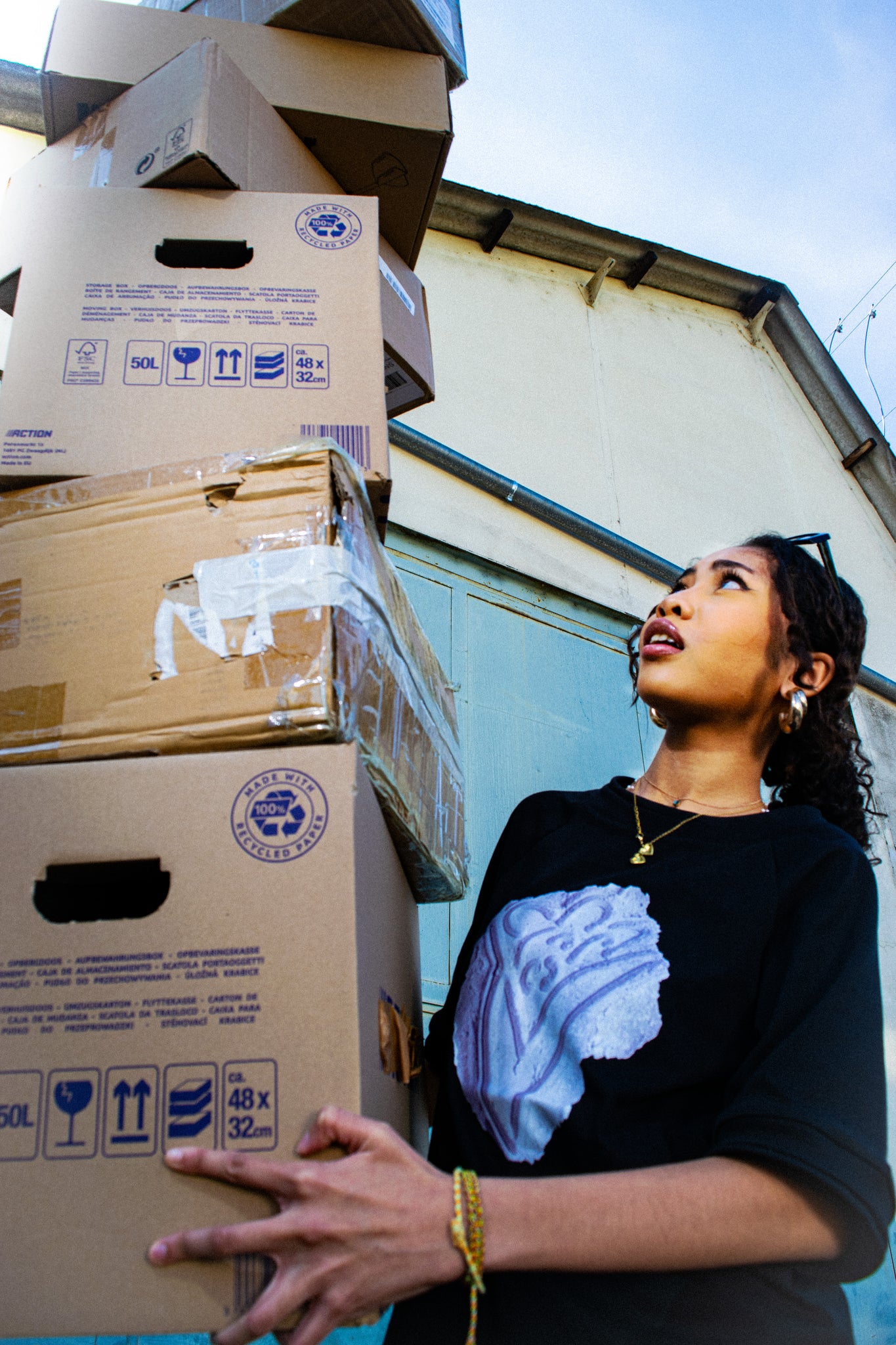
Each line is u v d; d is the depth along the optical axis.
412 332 1.29
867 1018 0.75
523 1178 0.67
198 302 0.96
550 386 3.25
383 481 0.90
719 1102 0.77
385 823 0.84
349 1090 0.64
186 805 0.71
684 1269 0.66
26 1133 0.64
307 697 0.72
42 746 0.75
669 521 3.32
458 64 1.31
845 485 4.36
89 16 1.15
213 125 1.02
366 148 1.21
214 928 0.68
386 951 0.78
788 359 4.48
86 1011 0.66
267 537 0.78
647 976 0.82
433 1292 0.77
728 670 1.05
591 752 2.58
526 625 2.65
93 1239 0.62
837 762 1.13
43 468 0.86
